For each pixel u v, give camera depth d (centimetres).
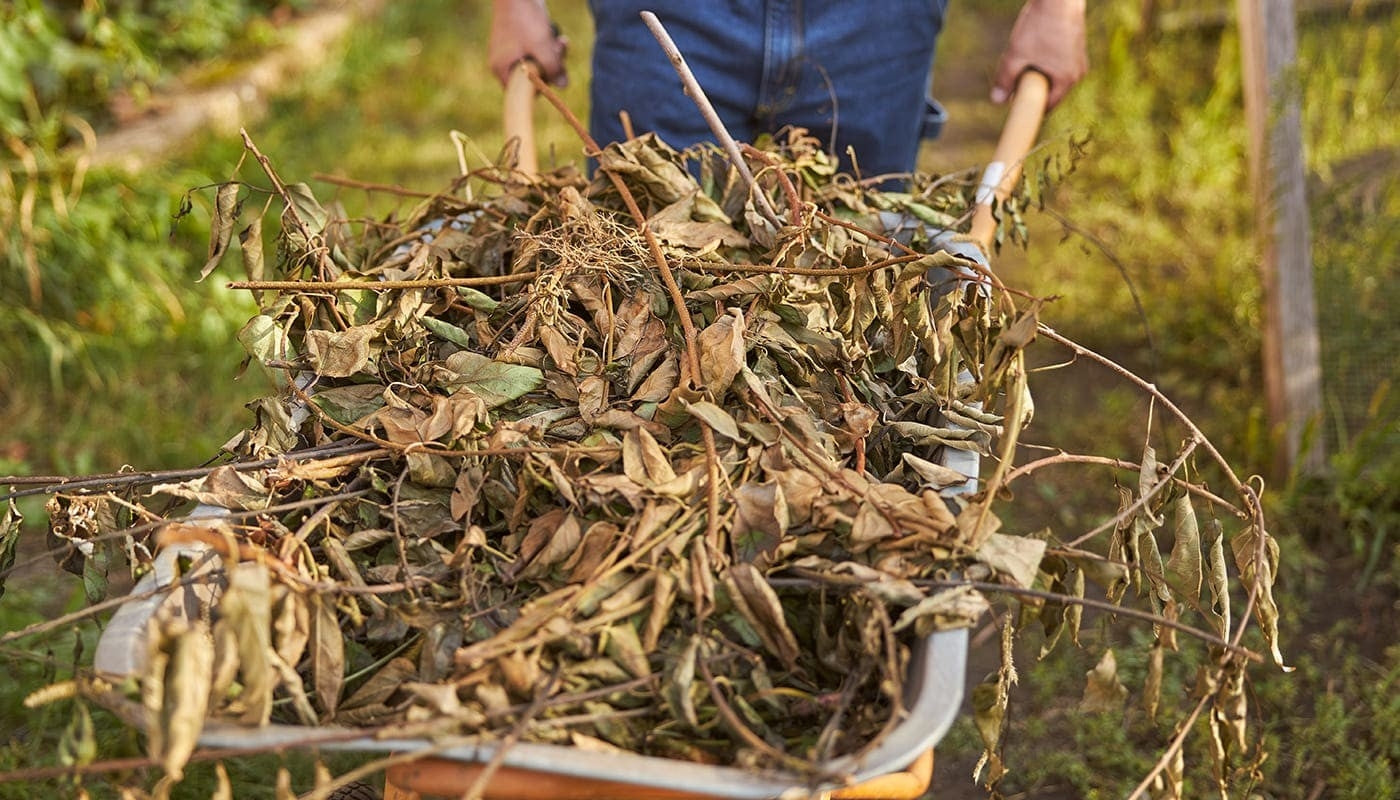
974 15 507
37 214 304
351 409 129
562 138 388
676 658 104
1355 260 281
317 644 103
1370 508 253
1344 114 371
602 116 210
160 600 103
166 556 107
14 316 291
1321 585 238
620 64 204
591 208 144
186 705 85
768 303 133
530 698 99
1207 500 129
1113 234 348
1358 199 310
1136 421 282
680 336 131
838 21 198
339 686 103
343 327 138
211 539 96
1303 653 221
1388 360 270
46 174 321
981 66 462
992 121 419
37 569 236
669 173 151
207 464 128
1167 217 357
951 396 131
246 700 91
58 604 227
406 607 109
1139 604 231
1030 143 193
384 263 153
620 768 90
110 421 277
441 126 414
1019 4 512
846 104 204
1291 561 240
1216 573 125
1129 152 385
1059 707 211
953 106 431
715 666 105
